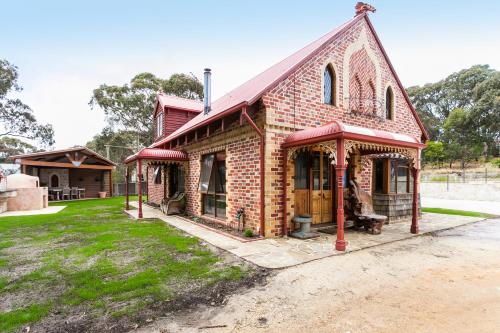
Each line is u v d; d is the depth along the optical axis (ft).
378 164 31.63
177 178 43.34
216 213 31.37
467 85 156.35
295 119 24.12
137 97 100.53
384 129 31.73
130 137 108.17
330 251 18.67
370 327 9.64
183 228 27.63
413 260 17.11
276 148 23.16
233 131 27.07
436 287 13.07
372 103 30.45
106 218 35.35
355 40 29.30
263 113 22.79
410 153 24.62
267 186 22.67
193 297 12.07
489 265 16.24
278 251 18.75
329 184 28.17
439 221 31.27
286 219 23.29
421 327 9.63
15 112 94.53
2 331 9.46
